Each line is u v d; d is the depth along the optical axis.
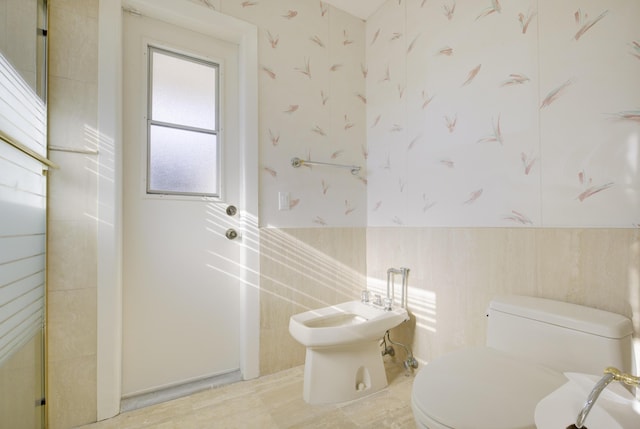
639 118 1.03
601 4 1.11
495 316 1.19
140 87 1.55
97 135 1.34
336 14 2.04
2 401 0.94
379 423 1.32
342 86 2.05
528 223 1.31
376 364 1.58
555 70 1.23
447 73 1.64
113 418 1.35
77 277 1.30
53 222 1.26
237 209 1.78
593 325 0.95
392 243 1.95
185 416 1.37
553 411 0.60
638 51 1.03
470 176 1.53
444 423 0.77
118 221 1.39
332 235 1.99
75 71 1.31
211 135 1.73
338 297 2.00
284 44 1.84
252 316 1.71
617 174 1.08
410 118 1.84
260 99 1.76
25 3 1.08
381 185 2.03
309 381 1.47
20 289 1.03
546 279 1.25
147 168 1.56
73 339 1.29
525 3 1.33
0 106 0.90
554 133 1.24
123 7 1.48
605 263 1.10
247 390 1.58
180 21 1.60
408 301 1.83
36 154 1.09
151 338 1.55
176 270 1.61
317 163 1.89
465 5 1.55
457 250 1.58
